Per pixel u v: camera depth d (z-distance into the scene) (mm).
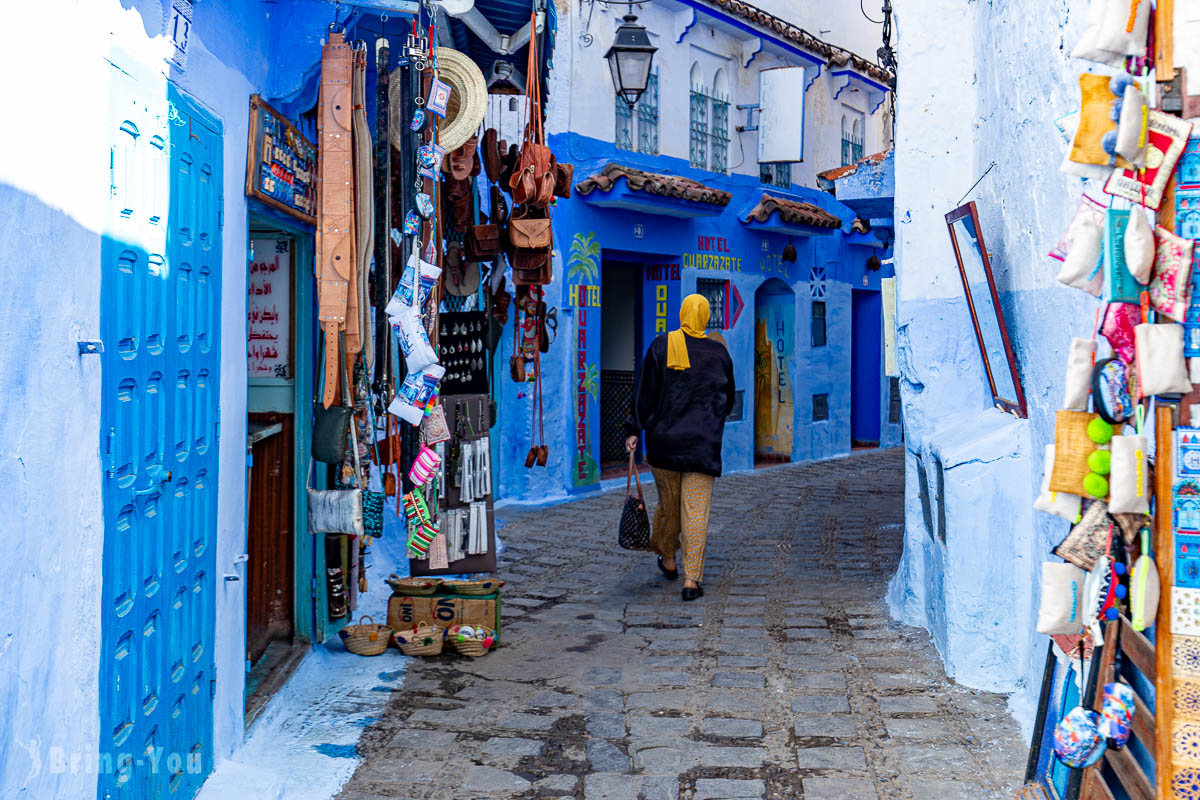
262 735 4539
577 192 11805
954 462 5172
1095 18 2514
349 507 4953
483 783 4133
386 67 5230
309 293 5582
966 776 4102
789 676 5410
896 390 18844
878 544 9039
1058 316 4340
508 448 11516
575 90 11891
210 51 3723
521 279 6758
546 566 8258
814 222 15094
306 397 5633
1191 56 2445
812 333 16297
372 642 5758
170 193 3338
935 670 5387
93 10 2711
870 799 3932
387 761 4344
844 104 17188
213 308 3844
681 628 6410
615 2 11883
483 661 5727
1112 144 2443
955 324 6109
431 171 5164
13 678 2305
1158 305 2447
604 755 4410
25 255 2344
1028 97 4707
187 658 3598
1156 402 2480
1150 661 2492
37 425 2414
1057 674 3998
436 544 6020
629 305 14070
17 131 2295
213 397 3875
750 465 14852
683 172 13555
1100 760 2816
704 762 4316
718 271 14148
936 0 6152
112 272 2855
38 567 2428
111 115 2832
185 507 3557
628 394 14070
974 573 5156
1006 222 5184
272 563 5648
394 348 5375
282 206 4613
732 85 14445
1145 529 2527
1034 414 4828
